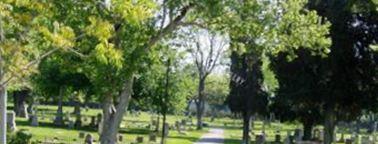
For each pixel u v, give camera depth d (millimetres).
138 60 26844
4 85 13531
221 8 27828
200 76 86062
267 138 64750
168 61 37125
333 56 39125
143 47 27125
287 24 29562
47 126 57312
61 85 57594
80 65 27516
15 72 13250
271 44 30125
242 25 28766
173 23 28844
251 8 28297
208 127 89625
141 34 26594
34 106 85688
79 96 68938
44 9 14461
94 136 48344
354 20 39125
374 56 39969
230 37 29609
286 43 30109
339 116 43094
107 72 27312
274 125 99688
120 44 25609
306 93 41469
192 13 28812
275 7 29141
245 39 30484
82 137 45625
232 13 28516
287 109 48000
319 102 42062
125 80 28391
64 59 27031
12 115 42188
